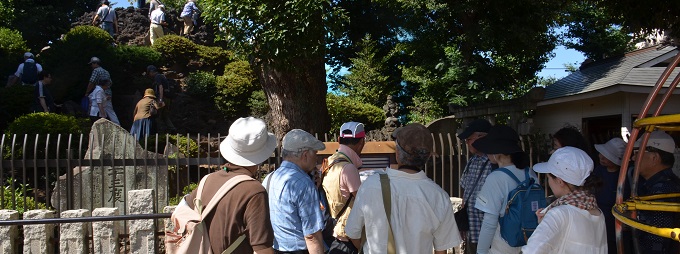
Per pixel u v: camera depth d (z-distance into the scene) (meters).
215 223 3.35
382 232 3.65
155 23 21.02
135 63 17.91
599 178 3.49
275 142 3.74
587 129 13.12
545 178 6.77
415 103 17.33
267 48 9.78
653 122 3.06
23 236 6.75
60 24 22.55
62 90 16.27
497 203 4.05
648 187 4.11
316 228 4.02
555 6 14.44
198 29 21.81
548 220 3.36
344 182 4.64
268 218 3.37
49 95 13.60
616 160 4.47
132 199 6.43
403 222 3.65
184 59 19.20
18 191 9.81
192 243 3.33
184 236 3.40
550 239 3.32
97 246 6.35
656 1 7.36
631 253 4.26
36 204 7.55
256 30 9.77
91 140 7.86
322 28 9.84
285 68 10.27
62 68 16.56
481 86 16.22
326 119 12.28
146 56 18.12
